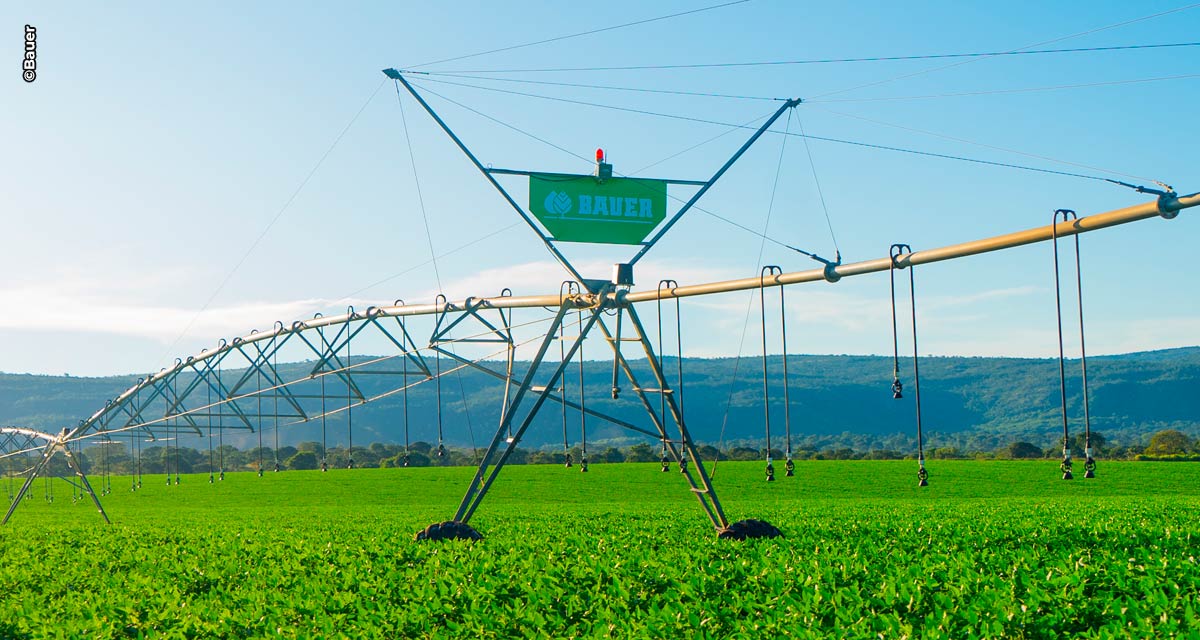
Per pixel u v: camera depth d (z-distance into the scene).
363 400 34.62
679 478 82.12
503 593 16.30
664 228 22.94
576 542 23.03
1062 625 12.24
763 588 15.76
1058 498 57.12
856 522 30.78
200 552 26.19
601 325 24.23
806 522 32.28
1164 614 11.63
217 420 183.00
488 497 74.62
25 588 22.22
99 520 55.53
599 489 77.00
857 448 157.75
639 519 39.28
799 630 11.95
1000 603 12.66
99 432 50.31
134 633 15.82
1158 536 22.56
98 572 23.94
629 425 24.31
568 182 22.62
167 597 18.00
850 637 11.70
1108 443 147.00
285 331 38.84
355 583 18.31
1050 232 15.08
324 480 93.88
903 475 79.69
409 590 16.89
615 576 16.84
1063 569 14.93
